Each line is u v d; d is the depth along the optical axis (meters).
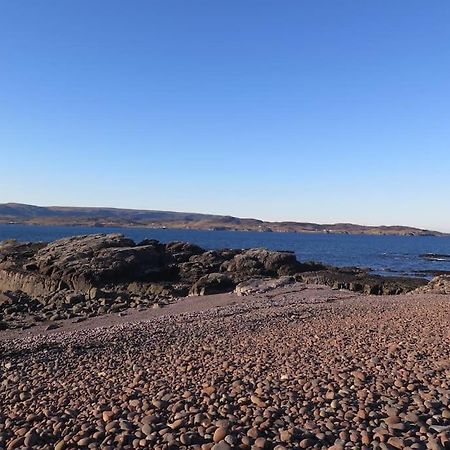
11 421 6.68
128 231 178.75
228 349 10.66
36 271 33.81
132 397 7.34
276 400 6.72
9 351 11.61
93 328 16.80
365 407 6.31
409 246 125.62
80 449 5.51
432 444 5.11
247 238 151.50
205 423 5.99
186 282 31.73
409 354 9.04
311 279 32.22
